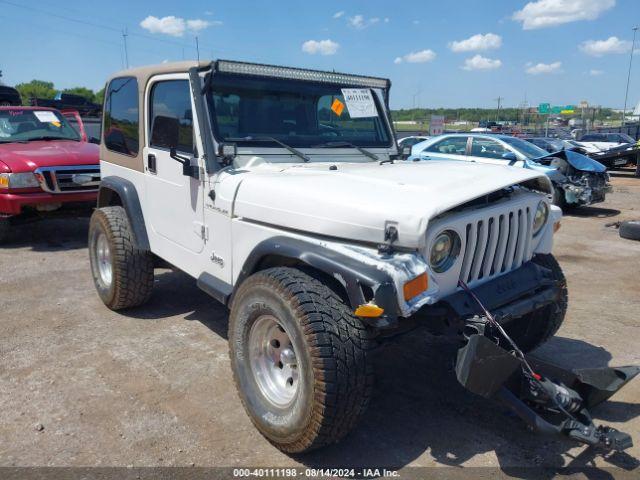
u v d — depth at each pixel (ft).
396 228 8.99
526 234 11.54
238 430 10.93
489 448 10.52
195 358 13.99
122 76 15.81
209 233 12.48
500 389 9.34
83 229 29.99
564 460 10.19
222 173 12.03
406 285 8.70
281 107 13.43
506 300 10.54
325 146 13.96
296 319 9.12
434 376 13.35
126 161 15.85
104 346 14.61
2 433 10.68
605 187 38.65
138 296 16.26
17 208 24.32
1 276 20.83
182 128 13.20
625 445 9.11
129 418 11.27
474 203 10.53
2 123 29.22
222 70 12.16
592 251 26.96
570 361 14.35
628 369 11.21
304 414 9.15
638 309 18.34
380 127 15.61
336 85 14.53
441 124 102.27
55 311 17.11
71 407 11.64
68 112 34.45
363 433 10.90
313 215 9.96
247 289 10.21
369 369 9.14
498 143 38.83
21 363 13.61
